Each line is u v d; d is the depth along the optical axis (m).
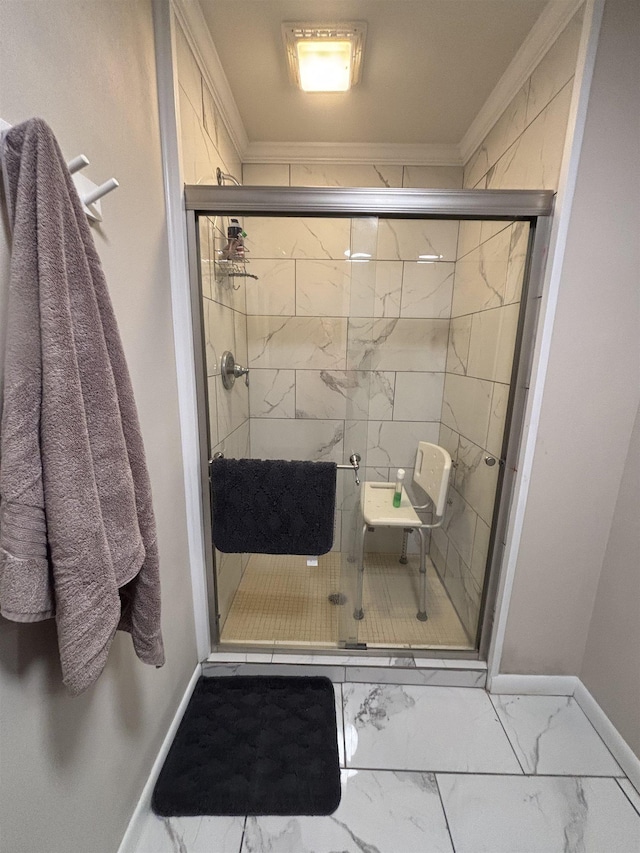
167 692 1.08
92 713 0.72
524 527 1.18
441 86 1.28
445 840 0.90
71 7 0.59
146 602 0.69
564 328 1.03
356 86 1.29
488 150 1.45
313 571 1.68
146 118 0.86
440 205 1.02
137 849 0.88
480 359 1.47
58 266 0.47
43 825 0.60
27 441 0.46
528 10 0.97
